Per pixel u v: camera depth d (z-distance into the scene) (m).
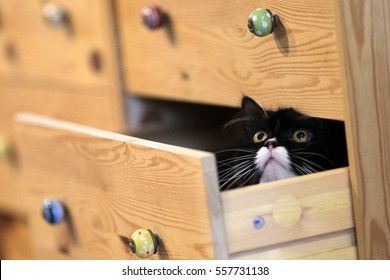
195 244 0.92
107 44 1.50
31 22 1.73
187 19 1.27
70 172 1.22
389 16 0.97
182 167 0.91
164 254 0.99
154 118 1.56
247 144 1.14
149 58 1.40
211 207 0.87
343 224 0.97
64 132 1.21
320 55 1.00
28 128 1.33
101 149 1.11
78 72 1.62
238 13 1.14
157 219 0.99
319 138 1.08
